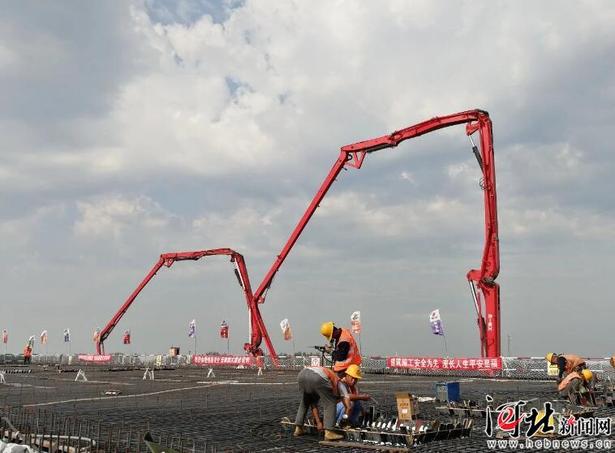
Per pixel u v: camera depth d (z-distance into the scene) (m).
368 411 14.18
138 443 10.88
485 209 37.09
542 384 30.67
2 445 10.92
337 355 13.59
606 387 21.31
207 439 12.52
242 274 57.44
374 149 43.53
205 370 52.44
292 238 51.38
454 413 16.77
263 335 55.69
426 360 42.44
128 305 71.00
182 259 62.69
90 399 22.36
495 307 36.84
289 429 13.80
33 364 72.62
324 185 47.38
